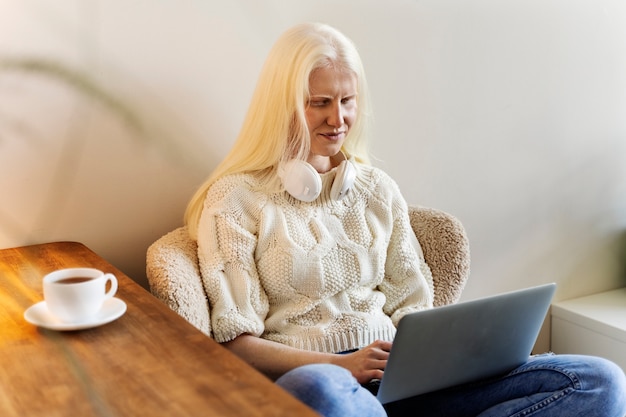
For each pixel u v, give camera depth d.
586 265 2.61
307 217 1.54
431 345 1.25
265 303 1.50
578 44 2.41
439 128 2.16
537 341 2.53
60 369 0.90
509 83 2.27
